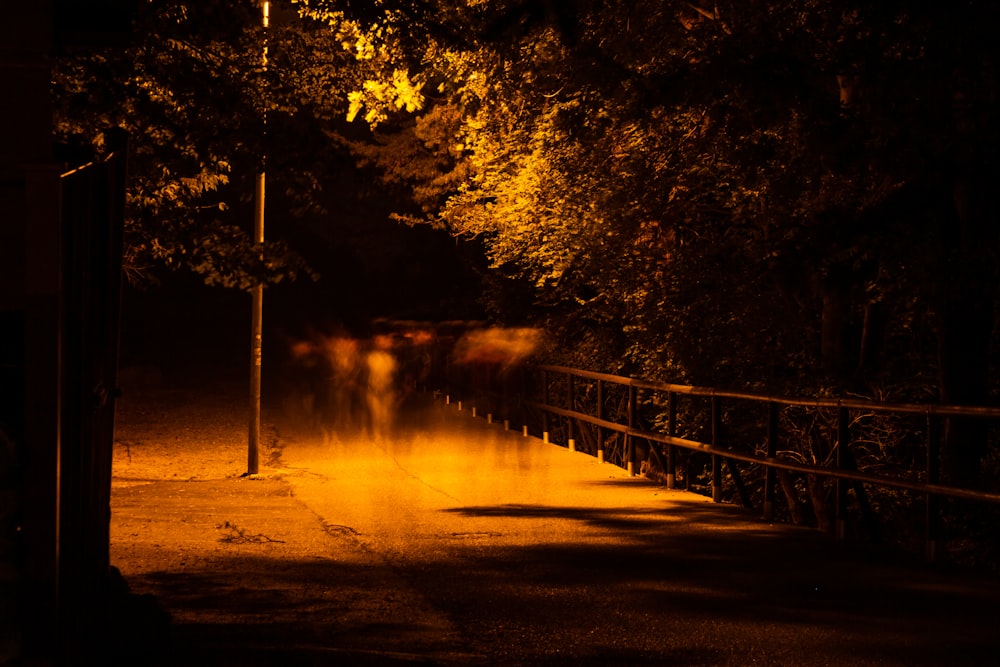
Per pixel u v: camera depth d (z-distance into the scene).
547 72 15.77
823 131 11.66
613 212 16.80
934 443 10.06
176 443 20.95
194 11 10.89
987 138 11.02
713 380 16.70
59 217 3.53
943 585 9.07
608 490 15.17
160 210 10.91
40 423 3.54
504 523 12.37
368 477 16.58
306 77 12.15
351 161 11.23
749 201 15.70
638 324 17.55
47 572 3.56
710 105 12.73
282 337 44.25
